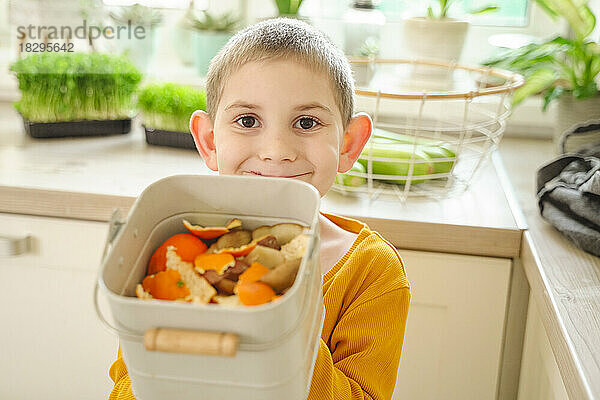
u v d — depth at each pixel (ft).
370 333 2.71
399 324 2.79
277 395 1.71
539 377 3.57
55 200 4.18
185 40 6.13
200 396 1.74
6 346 4.59
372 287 2.81
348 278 2.81
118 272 1.76
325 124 2.68
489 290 3.95
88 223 4.22
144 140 5.23
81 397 4.65
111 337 4.48
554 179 3.92
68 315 4.46
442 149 4.38
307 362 1.85
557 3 4.63
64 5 5.49
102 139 5.22
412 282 3.99
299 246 1.94
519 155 5.17
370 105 5.46
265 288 1.80
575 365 2.49
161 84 5.11
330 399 2.22
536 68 4.82
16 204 4.22
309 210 2.03
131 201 4.09
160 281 1.86
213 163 3.06
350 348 2.70
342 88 2.79
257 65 2.61
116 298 1.60
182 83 5.77
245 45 2.68
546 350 3.40
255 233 2.04
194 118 3.04
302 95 2.60
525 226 3.84
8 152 4.81
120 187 4.22
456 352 4.07
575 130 4.20
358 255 2.85
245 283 1.81
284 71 2.59
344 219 3.21
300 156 2.65
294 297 1.60
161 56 6.22
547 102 4.73
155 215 2.04
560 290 3.11
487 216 3.99
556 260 3.43
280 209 2.08
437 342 4.08
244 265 1.92
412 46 5.23
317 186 2.72
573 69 4.78
